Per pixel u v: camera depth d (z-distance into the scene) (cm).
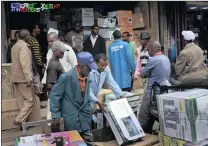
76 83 374
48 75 490
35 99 598
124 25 880
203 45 1096
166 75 470
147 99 474
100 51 809
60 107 382
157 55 477
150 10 946
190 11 1069
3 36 750
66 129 383
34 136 332
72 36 814
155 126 527
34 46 682
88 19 857
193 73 521
